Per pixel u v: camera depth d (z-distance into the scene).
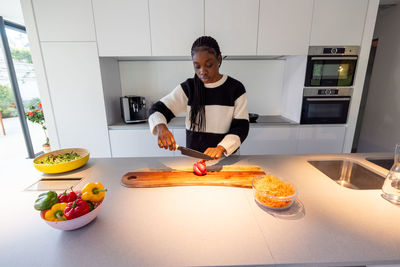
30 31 1.93
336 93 2.16
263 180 0.80
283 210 0.72
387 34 2.63
